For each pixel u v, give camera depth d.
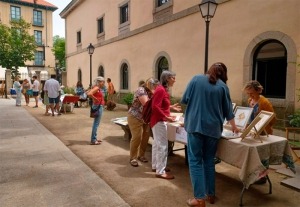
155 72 11.54
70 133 6.80
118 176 3.73
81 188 3.26
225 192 3.24
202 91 2.78
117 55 14.89
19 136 6.19
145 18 12.07
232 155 2.91
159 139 3.65
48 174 3.73
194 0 9.11
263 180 3.50
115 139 6.11
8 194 3.08
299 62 6.03
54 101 9.96
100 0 16.66
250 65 7.24
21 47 24.61
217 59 8.30
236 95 7.70
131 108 4.18
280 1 6.37
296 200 3.02
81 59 20.19
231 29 7.75
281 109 6.52
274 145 2.91
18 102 13.50
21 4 33.88
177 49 10.10
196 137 2.79
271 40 6.82
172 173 3.89
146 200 2.99
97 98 5.43
